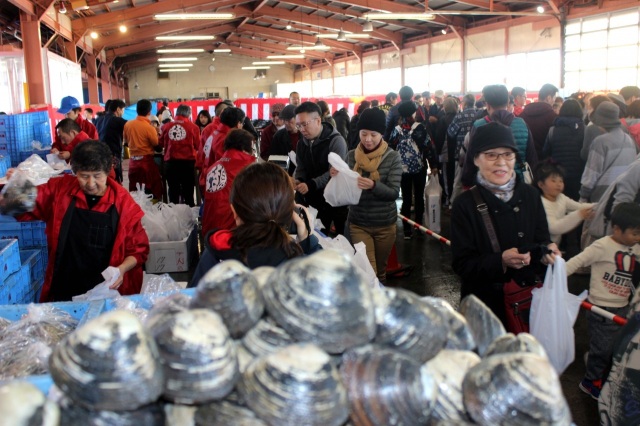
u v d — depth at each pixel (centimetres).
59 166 532
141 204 532
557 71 1677
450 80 2241
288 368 73
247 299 84
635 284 265
